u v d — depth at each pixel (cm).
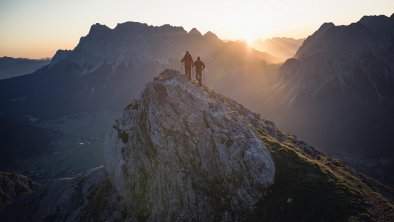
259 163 4481
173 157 5341
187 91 5609
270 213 4106
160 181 5403
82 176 8669
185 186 4969
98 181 7575
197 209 4672
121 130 6850
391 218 3631
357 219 3594
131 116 6806
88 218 6562
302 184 4284
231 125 5078
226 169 4728
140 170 5959
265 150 4903
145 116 6209
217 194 4653
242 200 4400
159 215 5169
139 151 6078
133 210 5788
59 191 8769
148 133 5931
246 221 4188
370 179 5962
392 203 4012
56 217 7688
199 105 5412
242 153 4659
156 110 5812
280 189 4344
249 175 4494
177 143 5350
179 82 5838
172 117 5534
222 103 5966
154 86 6069
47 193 9144
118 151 6669
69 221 6950
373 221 3566
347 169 5900
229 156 4759
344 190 4103
